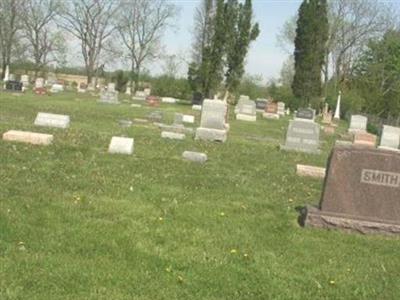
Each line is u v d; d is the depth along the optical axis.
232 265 6.60
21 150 13.04
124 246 6.87
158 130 23.16
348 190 8.71
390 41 77.00
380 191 8.71
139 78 89.12
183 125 27.70
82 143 15.53
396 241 8.34
